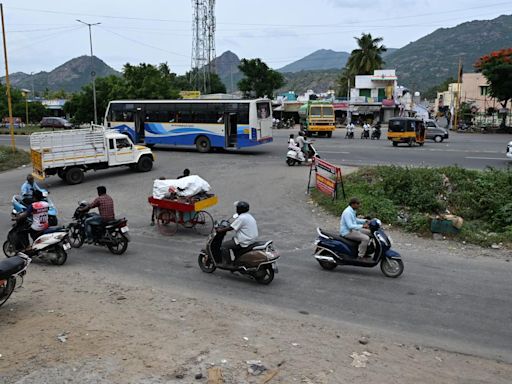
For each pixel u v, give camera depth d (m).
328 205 15.70
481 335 6.92
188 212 13.16
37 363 5.73
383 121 69.06
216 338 6.52
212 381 5.28
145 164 24.31
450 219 12.47
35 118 81.69
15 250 11.17
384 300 8.23
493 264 10.31
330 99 73.19
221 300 8.26
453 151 29.39
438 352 6.37
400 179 16.11
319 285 9.02
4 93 75.00
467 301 8.18
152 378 5.34
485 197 14.70
